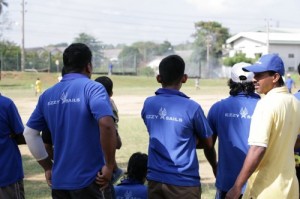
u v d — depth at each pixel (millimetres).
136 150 13383
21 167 5383
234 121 4832
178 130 4676
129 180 5500
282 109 4133
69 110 4262
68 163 4234
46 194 8461
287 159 4207
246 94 4898
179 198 4633
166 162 4699
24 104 31938
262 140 4043
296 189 4258
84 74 4480
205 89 51969
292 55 82188
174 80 4855
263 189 4176
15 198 5285
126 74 76188
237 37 88125
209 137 4746
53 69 74875
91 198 4223
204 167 11023
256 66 4301
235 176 4805
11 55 75750
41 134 4660
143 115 4957
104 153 4160
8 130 5242
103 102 4176
